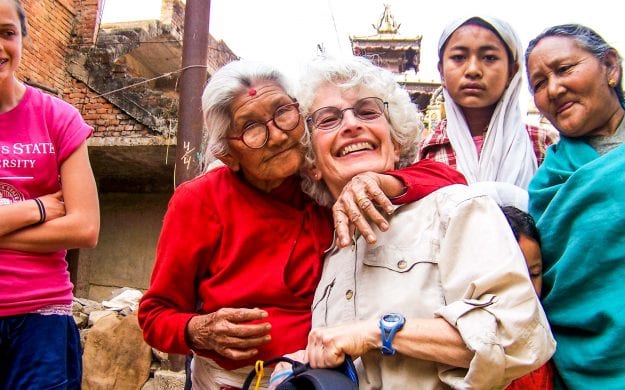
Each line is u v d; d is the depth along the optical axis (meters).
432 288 1.37
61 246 2.02
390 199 1.48
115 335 4.43
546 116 1.87
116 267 9.04
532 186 1.82
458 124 2.48
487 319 1.24
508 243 1.32
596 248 1.47
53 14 7.43
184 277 1.76
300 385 1.33
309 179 1.82
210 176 1.87
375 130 1.60
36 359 1.94
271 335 1.64
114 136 7.32
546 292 1.62
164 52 9.41
